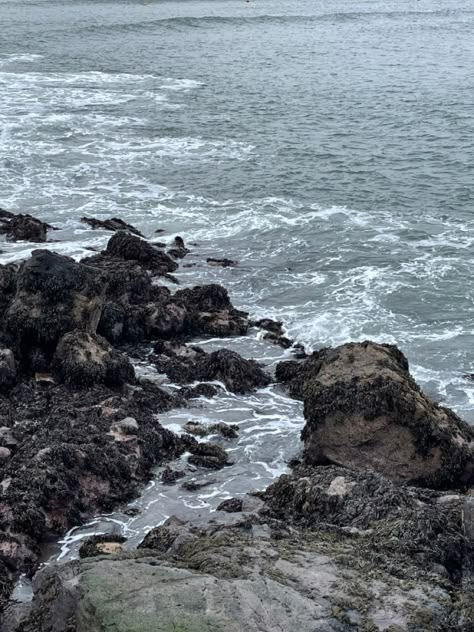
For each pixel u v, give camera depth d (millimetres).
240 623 8078
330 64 63469
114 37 77562
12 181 33406
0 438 15023
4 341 18438
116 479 14305
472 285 24328
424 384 19094
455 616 8727
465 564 10359
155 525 13367
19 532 12727
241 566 9398
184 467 15266
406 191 33219
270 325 21891
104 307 20547
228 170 35531
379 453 14984
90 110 45750
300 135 41469
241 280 24922
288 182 34094
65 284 18734
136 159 36812
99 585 8586
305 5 117062
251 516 11492
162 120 43906
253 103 48531
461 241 27844
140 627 7949
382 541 10469
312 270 25641
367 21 96500
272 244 27719
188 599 8359
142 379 18469
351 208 31188
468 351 20594
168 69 60125
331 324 22047
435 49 72562
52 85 52906
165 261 25438
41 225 27422
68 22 89812
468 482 15008
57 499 13414
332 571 9453
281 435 16641
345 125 43719
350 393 15148
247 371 18828
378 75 58656
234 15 99750
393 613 8680
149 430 15727
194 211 30656
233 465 15477
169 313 21156
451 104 48625
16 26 85625
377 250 27094
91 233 28125
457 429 15367
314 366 17312
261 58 65938
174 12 102875
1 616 10055
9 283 20297
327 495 12258
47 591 9375
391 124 44031
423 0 127750
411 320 22312
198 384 18500
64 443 14523
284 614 8398
